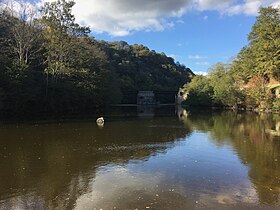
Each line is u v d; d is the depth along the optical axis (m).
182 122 49.50
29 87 50.00
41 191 14.30
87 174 17.23
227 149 25.14
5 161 19.88
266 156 22.47
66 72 64.19
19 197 13.51
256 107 84.25
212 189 14.80
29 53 60.00
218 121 51.19
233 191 14.55
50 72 59.97
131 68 191.88
